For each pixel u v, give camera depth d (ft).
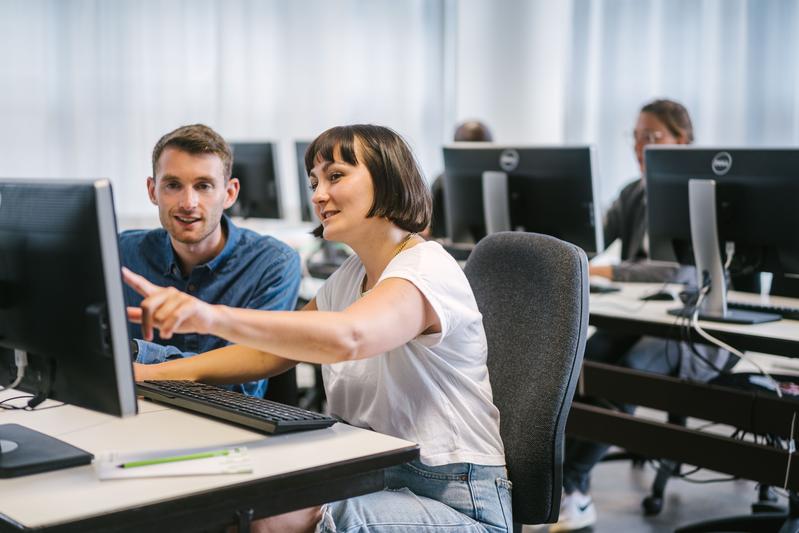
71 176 15.75
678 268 10.00
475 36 18.26
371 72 18.26
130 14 15.99
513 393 5.56
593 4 17.15
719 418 7.58
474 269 6.07
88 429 4.82
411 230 5.39
